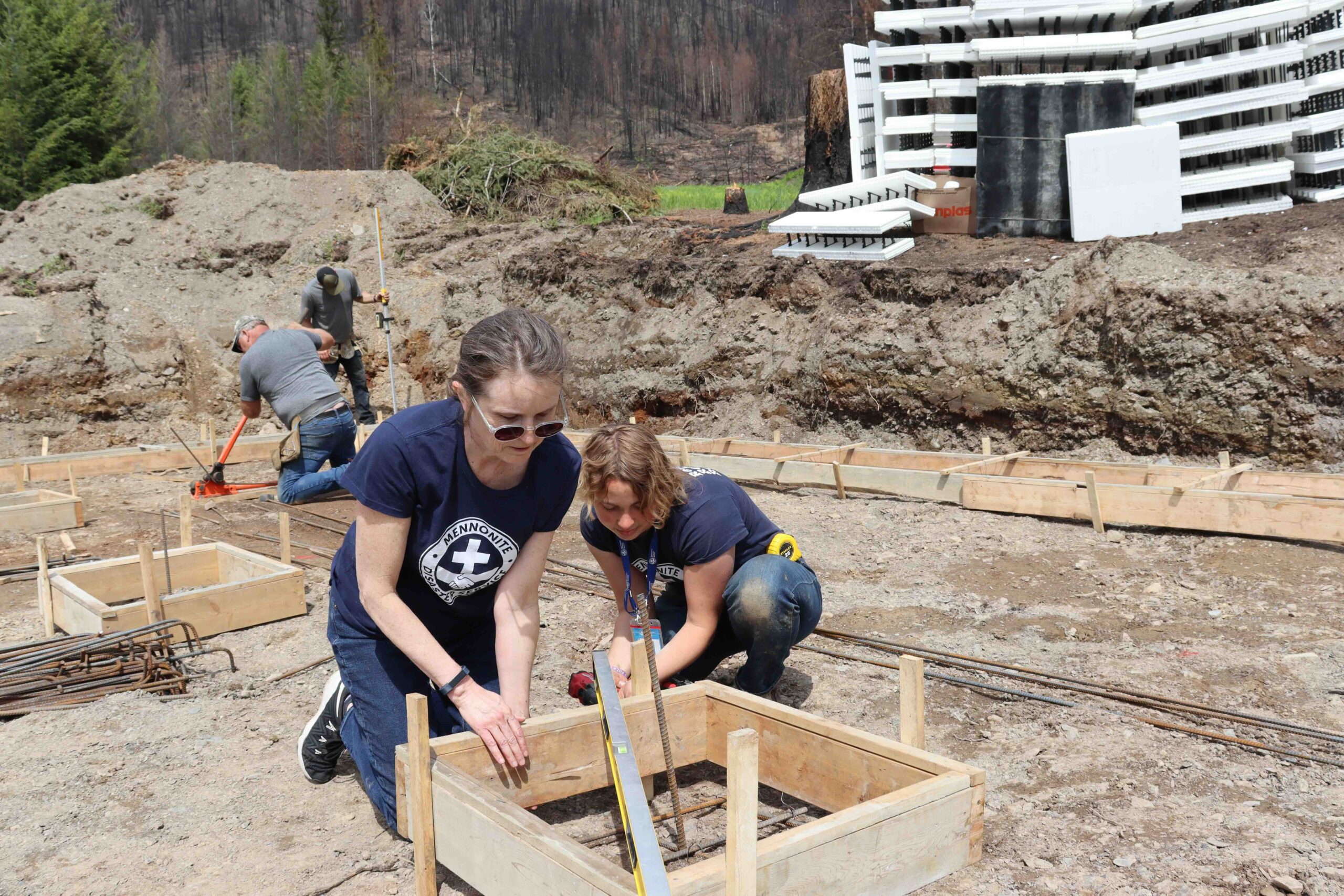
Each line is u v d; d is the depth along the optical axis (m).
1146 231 8.71
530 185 15.27
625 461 2.97
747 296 10.25
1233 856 2.71
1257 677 3.92
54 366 11.12
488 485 2.63
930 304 8.89
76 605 4.66
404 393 12.59
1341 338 6.71
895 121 9.91
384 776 2.81
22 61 28.39
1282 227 8.05
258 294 13.02
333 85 42.91
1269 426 6.91
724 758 3.06
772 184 22.56
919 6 10.28
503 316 2.39
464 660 3.01
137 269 12.66
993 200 9.48
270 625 4.93
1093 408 7.66
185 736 3.67
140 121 32.28
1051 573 5.34
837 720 3.67
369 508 2.58
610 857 2.78
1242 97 8.48
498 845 2.31
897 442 8.74
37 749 3.56
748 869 2.06
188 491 8.46
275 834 2.98
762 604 3.31
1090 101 8.98
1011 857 2.74
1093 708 3.71
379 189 14.67
